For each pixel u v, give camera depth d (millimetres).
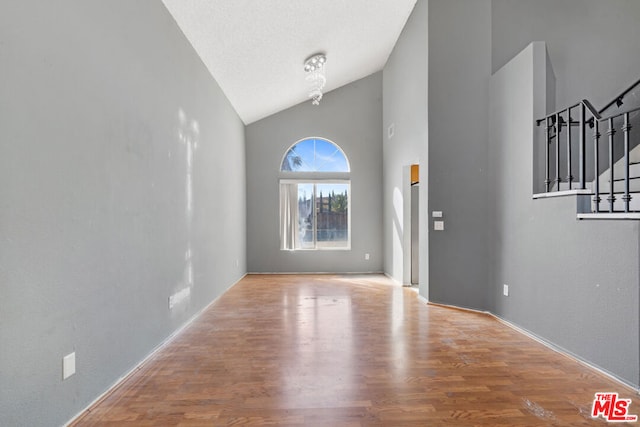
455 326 3811
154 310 3066
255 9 3885
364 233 7742
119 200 2490
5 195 1553
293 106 7754
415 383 2482
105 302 2316
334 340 3365
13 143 1594
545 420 2033
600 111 3420
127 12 2619
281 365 2791
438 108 4719
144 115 2885
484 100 4441
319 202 7852
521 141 3721
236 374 2629
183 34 3791
